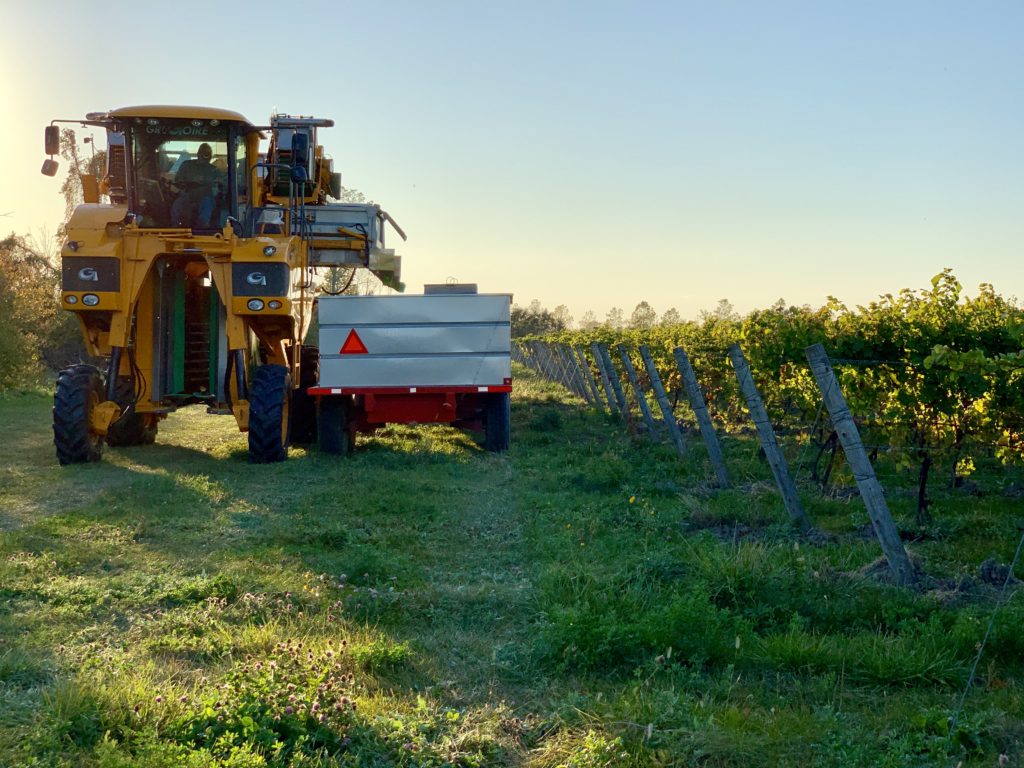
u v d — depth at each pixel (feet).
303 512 31.32
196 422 63.57
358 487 35.73
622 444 50.34
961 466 36.14
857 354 36.01
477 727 14.98
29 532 27.61
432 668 17.62
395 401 47.73
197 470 40.32
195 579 22.31
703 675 17.30
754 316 48.39
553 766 13.87
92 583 22.38
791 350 37.73
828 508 33.47
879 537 23.52
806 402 42.06
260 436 42.16
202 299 47.32
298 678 15.55
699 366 59.00
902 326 35.32
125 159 43.93
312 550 26.30
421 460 44.16
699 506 32.17
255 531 28.50
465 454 47.29
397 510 31.86
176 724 14.05
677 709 15.31
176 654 17.87
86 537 27.45
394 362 47.03
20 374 83.30
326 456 45.42
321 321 46.85
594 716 15.15
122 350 42.91
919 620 20.25
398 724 14.49
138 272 42.04
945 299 36.09
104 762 12.71
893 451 36.32
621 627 18.08
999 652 18.02
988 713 14.97
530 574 24.13
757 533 28.86
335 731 14.07
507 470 41.98
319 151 52.03
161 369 45.37
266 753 13.56
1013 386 32.27
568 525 29.43
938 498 35.29
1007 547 26.81
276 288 42.01
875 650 17.74
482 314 47.32
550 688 16.85
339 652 17.30
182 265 45.55
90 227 41.65
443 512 31.73
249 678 15.39
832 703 15.89
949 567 24.82
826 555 25.72
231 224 44.16
